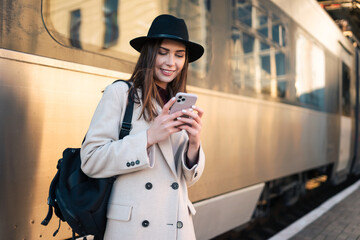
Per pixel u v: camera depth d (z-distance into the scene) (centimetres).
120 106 128
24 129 168
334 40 652
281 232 382
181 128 124
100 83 204
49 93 178
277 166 415
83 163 124
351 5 809
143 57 136
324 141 588
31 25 173
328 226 409
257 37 374
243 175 346
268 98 395
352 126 778
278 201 531
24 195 168
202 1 293
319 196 673
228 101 322
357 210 489
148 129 123
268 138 393
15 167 164
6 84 162
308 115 515
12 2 166
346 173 770
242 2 347
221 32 315
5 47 162
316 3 550
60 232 186
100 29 208
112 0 217
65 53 187
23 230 169
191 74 278
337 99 666
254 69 367
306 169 508
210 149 297
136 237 122
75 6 195
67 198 123
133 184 125
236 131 334
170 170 131
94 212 122
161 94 142
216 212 312
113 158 119
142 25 239
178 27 133
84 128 193
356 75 828
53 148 179
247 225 448
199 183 285
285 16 436
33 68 172
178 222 128
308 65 517
